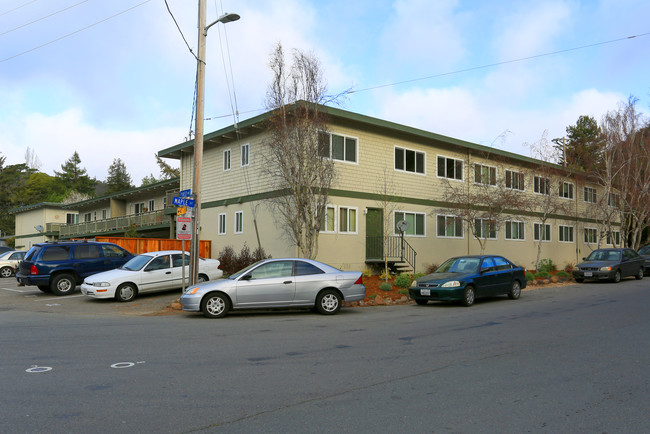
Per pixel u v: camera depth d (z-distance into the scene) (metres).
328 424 4.68
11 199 70.25
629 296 16.11
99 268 17.77
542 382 6.10
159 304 14.63
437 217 24.61
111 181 82.50
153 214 31.45
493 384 6.01
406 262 22.59
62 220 48.75
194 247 14.35
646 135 28.88
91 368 6.83
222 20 14.35
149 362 7.18
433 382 6.11
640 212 29.48
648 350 7.90
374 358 7.40
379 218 22.05
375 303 15.05
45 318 12.18
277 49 17.86
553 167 26.45
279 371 6.65
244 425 4.66
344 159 20.83
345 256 20.56
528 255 30.09
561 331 9.69
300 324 10.88
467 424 4.68
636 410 5.07
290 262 12.61
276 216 20.00
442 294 13.97
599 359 7.30
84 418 4.86
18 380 6.23
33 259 16.91
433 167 24.64
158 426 4.64
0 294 17.97
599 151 31.20
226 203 23.08
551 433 4.46
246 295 12.05
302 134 17.67
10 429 4.57
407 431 4.51
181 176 26.84
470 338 9.00
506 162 27.95
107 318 12.12
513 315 12.12
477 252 26.61
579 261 34.78
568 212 27.38
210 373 6.54
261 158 21.00
